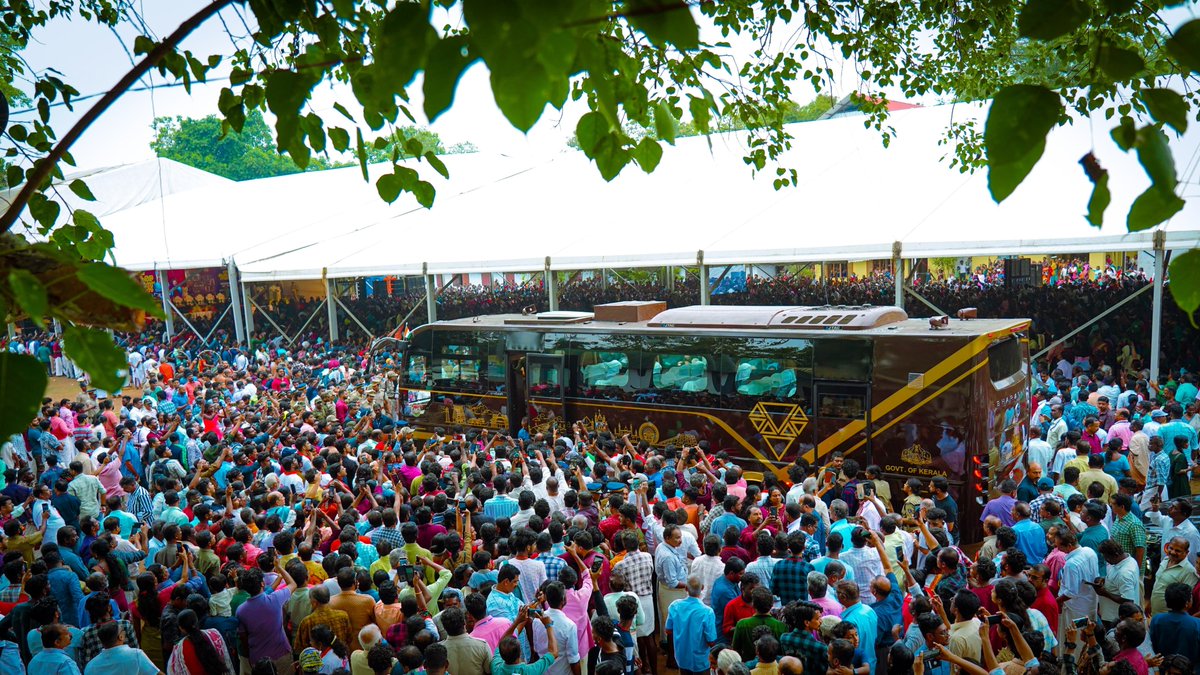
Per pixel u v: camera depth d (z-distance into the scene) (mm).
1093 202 2029
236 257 31625
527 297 35156
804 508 10062
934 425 12984
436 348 18609
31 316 2002
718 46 7023
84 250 4848
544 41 1761
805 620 6883
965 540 12828
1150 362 19875
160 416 18328
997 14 9008
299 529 10344
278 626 8016
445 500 10156
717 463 13070
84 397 20812
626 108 3797
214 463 13117
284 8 3887
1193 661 7059
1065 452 12781
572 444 15164
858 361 13609
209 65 4402
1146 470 12703
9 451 16656
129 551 10086
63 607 8727
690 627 7883
